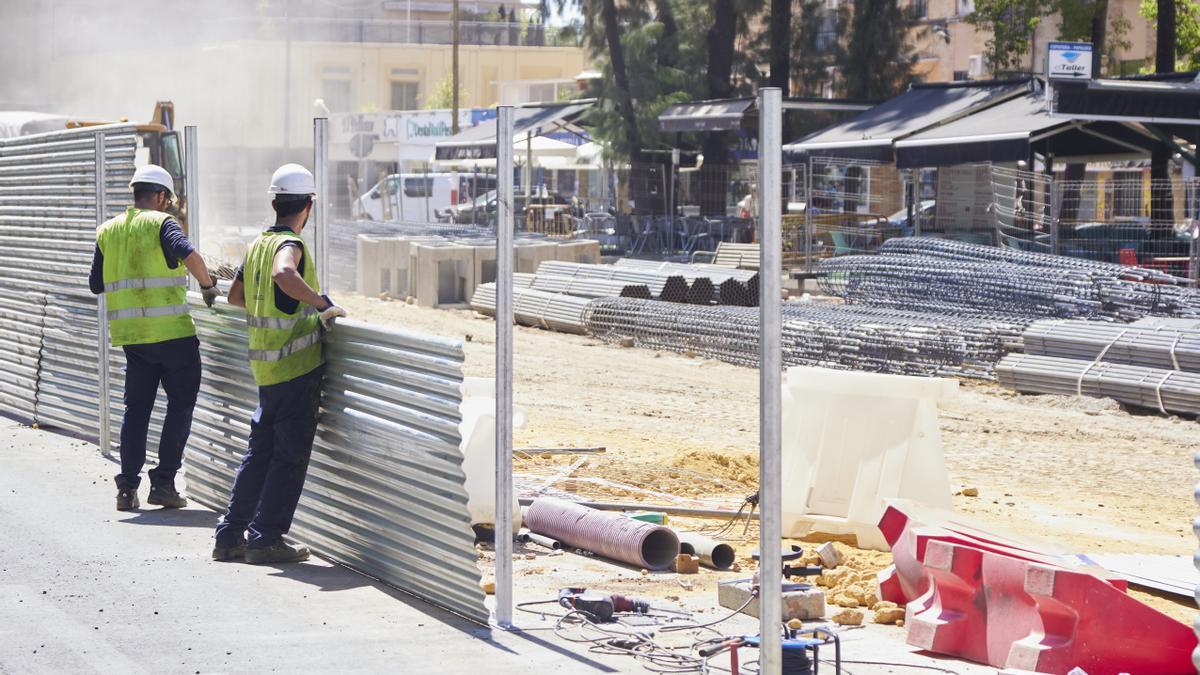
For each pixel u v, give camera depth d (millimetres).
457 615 10273
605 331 35188
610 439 20625
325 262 13000
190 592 10766
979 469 19281
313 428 11734
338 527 11750
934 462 13070
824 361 29531
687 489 16547
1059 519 15836
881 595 10852
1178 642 8898
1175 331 25781
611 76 61781
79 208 17312
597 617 10297
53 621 9898
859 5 60438
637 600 10711
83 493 14523
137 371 13719
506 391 9898
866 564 12297
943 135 43625
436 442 10156
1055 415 24391
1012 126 42000
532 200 65875
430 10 130625
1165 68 48656
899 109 49562
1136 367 25547
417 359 10391
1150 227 41844
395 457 10773
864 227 49219
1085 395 25797
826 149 48438
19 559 11672
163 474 13859
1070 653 8836
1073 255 42000
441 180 74312
